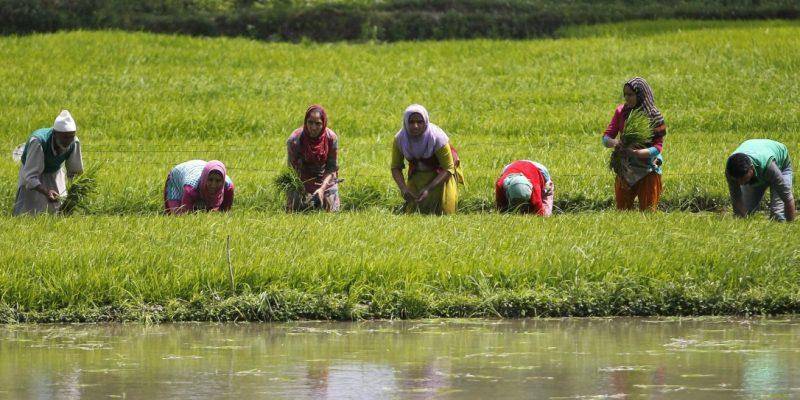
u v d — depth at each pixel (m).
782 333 30.64
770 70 92.44
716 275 34.84
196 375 25.06
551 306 33.06
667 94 85.31
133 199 50.03
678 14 140.00
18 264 33.16
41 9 130.00
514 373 25.27
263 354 27.50
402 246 36.19
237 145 70.50
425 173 45.69
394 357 27.16
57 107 80.50
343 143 70.94
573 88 90.25
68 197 44.69
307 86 92.06
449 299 33.12
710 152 64.94
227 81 92.50
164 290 32.53
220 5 143.62
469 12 140.50
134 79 91.56
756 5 146.88
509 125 75.88
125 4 138.38
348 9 140.00
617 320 32.66
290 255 34.75
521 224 40.09
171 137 74.06
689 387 23.84
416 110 44.44
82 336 29.81
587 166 60.38
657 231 39.59
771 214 45.03
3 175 54.62
